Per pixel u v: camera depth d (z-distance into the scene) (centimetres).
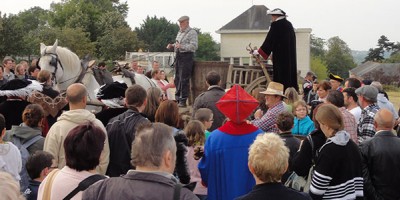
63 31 4569
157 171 296
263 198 335
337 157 429
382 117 504
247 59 4334
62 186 331
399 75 4466
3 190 209
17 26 3591
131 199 283
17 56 3728
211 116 594
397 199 490
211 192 460
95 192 295
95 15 5753
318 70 5644
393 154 491
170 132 308
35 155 439
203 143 521
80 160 336
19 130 521
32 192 435
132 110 488
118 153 474
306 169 459
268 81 1057
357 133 649
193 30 1089
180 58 1085
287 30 1004
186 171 451
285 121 521
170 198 285
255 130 465
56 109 686
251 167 347
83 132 340
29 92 666
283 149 344
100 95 606
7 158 445
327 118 438
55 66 895
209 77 723
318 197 434
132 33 4694
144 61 2267
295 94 770
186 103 1098
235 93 464
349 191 432
